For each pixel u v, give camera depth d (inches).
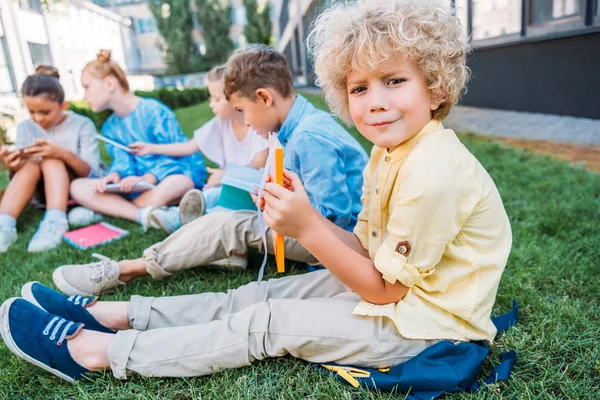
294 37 775.7
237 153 102.3
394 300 43.2
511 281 61.4
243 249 62.1
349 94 43.1
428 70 40.4
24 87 103.2
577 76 190.5
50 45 473.1
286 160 63.1
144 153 103.5
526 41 218.4
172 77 1083.3
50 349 44.8
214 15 1138.0
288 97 67.4
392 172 44.3
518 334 50.1
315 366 46.0
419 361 41.3
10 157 98.9
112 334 47.1
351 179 64.6
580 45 185.9
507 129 187.6
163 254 63.0
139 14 1120.2
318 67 45.4
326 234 42.3
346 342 43.3
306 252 63.2
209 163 156.8
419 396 40.8
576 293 59.0
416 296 43.1
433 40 40.2
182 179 102.1
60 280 61.9
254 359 45.7
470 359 41.7
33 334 44.6
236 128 100.6
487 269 43.0
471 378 42.1
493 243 43.3
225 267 68.8
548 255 68.8
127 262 64.8
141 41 1137.4
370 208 47.4
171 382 45.5
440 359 41.7
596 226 80.0
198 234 61.9
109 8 1107.3
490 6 250.2
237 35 1197.1
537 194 99.6
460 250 42.3
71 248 86.6
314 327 43.9
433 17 40.7
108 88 103.8
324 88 47.5
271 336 44.8
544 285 61.1
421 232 39.8
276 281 53.2
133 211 99.9
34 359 44.6
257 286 52.9
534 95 221.0
